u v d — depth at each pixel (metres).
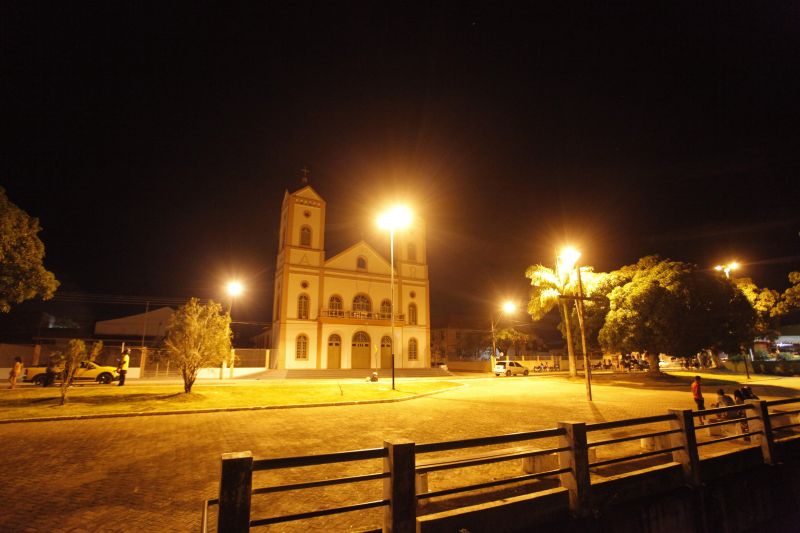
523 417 14.16
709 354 51.53
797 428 10.72
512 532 5.31
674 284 28.58
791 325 48.72
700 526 6.93
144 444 10.06
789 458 9.09
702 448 8.93
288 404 17.34
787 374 37.28
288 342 39.97
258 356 39.31
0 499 6.35
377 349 43.72
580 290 19.72
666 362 63.41
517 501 5.45
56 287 24.08
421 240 49.44
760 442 8.66
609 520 6.02
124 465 8.23
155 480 7.30
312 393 21.33
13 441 10.33
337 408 17.03
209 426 12.57
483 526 5.12
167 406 15.98
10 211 21.94
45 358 32.62
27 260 22.64
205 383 28.69
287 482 7.36
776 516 8.35
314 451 9.43
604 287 33.91
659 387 27.05
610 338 31.19
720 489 7.50
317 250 43.44
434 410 16.17
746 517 7.79
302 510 5.99
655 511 6.55
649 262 33.41
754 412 8.89
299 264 42.25
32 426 12.39
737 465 8.08
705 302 29.14
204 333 19.30
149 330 49.69
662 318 28.52
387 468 4.57
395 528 4.35
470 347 68.62
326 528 5.38
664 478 6.82
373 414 15.16
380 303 45.56
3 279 21.70
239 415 14.95
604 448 9.27
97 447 9.73
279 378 36.12
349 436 11.04
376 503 4.37
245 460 3.81
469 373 52.94
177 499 6.41
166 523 5.57
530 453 5.63
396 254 47.75
